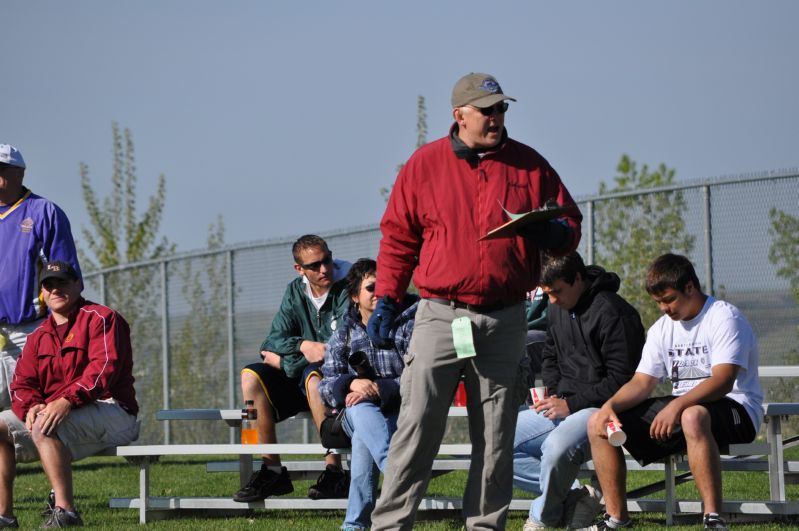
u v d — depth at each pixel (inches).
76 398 1011.9
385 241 746.8
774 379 1446.9
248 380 1089.4
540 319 1206.3
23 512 1120.8
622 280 1550.2
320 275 1111.0
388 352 978.7
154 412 2022.6
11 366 1181.7
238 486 1315.2
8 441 1013.8
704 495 838.5
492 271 711.1
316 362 1075.9
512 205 715.4
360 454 931.3
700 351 885.8
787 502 914.1
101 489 1326.3
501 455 735.1
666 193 1517.0
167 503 1053.2
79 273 1186.6
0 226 1178.6
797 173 1413.6
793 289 1421.0
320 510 1102.4
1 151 1154.7
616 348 924.6
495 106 709.3
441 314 724.7
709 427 844.0
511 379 733.3
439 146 731.4
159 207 3358.8
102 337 1043.9
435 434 740.7
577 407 930.7
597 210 1577.3
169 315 1994.3
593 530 879.7
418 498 743.7
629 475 1294.3
